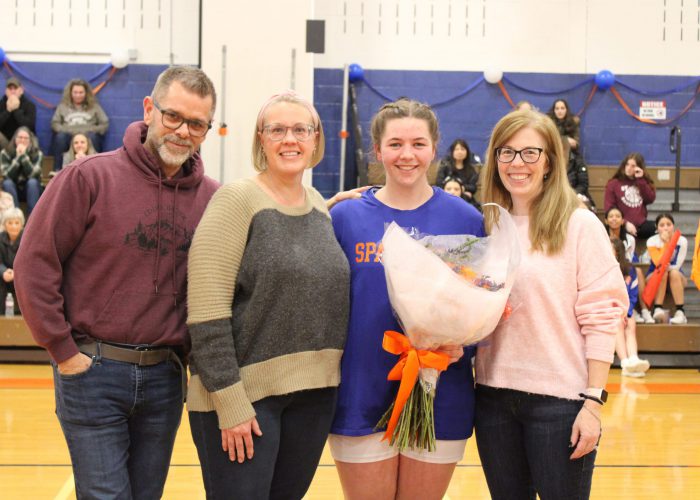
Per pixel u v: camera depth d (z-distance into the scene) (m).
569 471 2.20
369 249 2.34
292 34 7.16
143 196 2.19
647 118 9.15
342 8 9.06
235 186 2.17
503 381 2.25
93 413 2.12
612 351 2.18
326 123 9.01
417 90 9.11
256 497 2.11
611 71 9.12
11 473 3.80
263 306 2.12
